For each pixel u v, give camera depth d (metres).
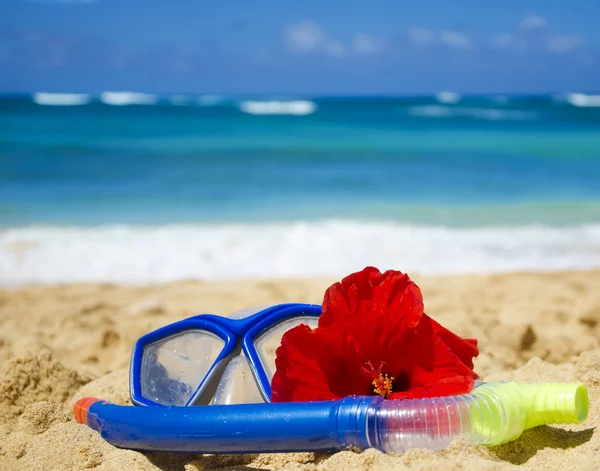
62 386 0.76
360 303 0.56
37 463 0.56
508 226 2.02
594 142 4.79
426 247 1.77
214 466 0.56
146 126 5.82
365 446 0.51
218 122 6.48
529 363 0.76
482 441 0.51
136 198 2.50
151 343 0.63
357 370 0.56
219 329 0.61
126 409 0.57
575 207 2.31
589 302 1.20
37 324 1.16
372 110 9.37
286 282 1.45
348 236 1.88
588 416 0.59
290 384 0.55
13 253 1.71
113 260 1.66
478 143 4.77
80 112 7.53
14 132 5.09
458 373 0.54
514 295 1.30
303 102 12.64
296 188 2.78
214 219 2.12
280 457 0.57
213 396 0.58
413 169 3.37
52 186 2.75
